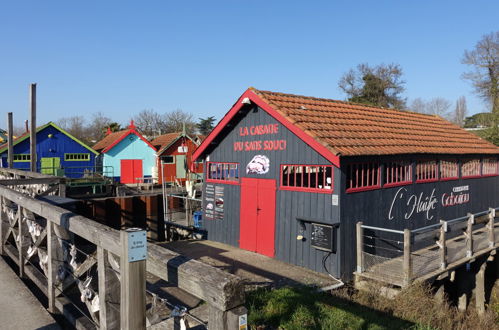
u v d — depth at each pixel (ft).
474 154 41.91
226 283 7.02
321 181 28.50
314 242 27.58
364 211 28.60
